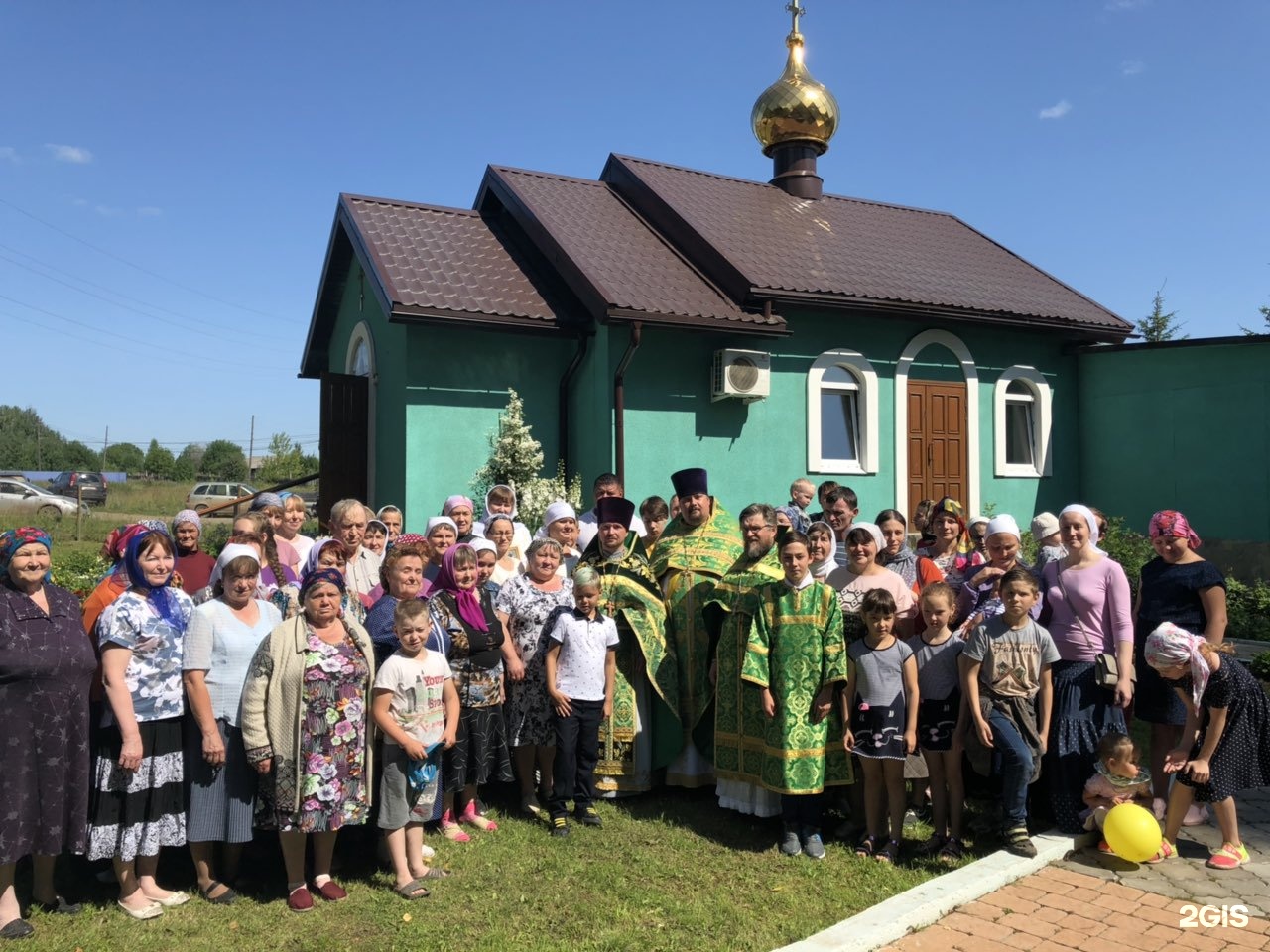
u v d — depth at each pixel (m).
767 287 11.41
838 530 7.21
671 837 5.62
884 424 13.05
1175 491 13.81
